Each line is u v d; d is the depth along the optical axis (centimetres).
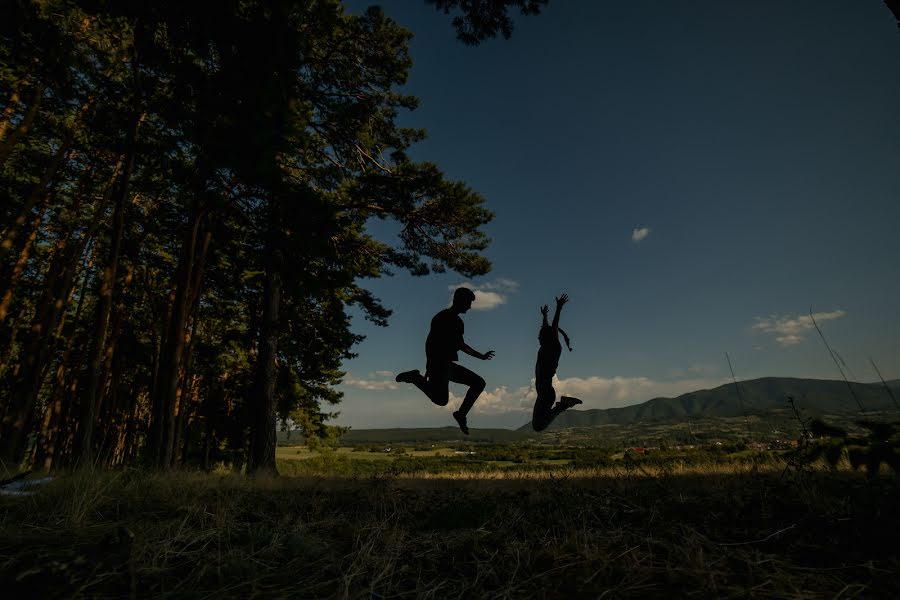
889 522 227
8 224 1477
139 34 555
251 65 504
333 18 591
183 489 457
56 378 1959
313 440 2447
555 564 221
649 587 183
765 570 195
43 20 803
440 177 1258
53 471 532
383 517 348
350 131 1293
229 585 191
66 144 1260
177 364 1209
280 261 646
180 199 1120
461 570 221
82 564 195
